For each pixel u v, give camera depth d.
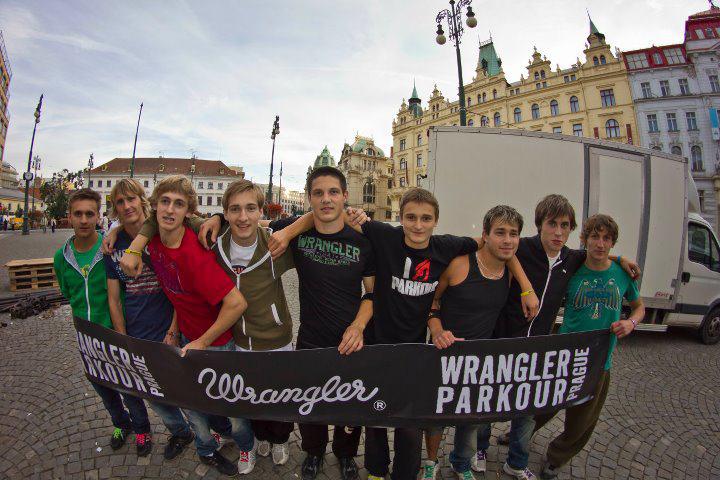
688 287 5.48
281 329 2.27
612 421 3.28
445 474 2.48
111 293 2.31
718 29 31.50
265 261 2.16
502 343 2.08
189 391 2.08
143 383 2.16
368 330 2.32
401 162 51.16
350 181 63.34
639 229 4.93
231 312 2.01
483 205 4.84
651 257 4.99
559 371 2.17
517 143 4.90
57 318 5.64
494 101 39.97
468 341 2.05
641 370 4.54
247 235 2.05
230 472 2.39
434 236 2.17
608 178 4.88
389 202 63.19
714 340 5.70
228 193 2.04
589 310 2.34
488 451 2.76
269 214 19.66
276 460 2.50
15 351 4.28
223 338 2.25
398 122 51.72
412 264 2.08
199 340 2.03
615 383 4.12
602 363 2.26
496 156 4.89
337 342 2.18
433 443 2.33
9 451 2.54
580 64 35.44
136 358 2.14
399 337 2.16
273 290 2.22
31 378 3.61
